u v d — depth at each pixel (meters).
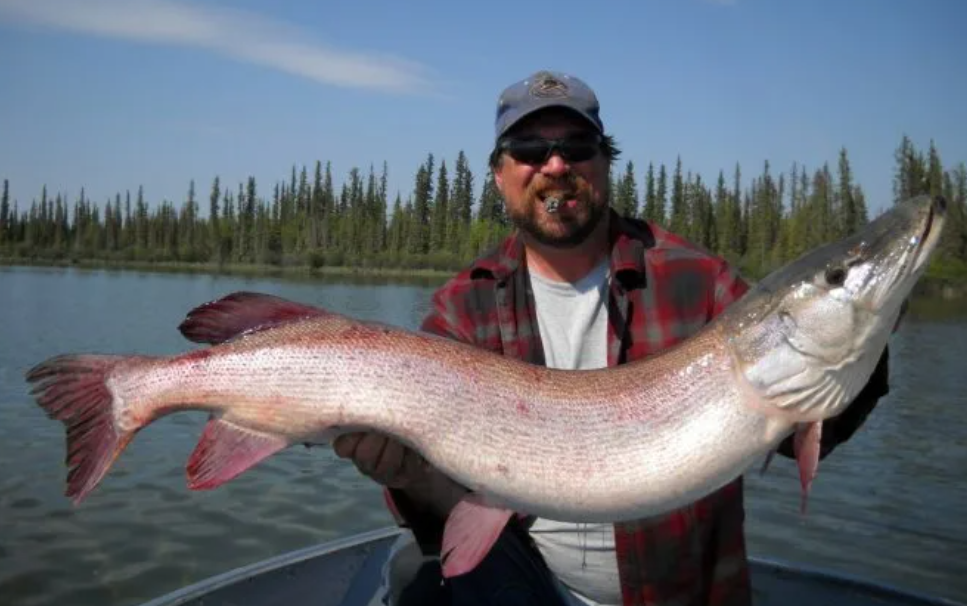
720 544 1.18
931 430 4.12
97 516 2.62
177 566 2.26
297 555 1.65
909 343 8.30
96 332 7.61
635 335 1.25
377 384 1.05
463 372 1.06
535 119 1.24
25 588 2.10
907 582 2.24
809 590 1.57
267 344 1.07
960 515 2.76
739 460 1.04
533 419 1.04
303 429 1.06
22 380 4.80
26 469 3.07
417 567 1.42
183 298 13.29
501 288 1.30
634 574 1.19
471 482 1.05
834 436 1.12
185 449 3.38
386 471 1.10
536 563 1.29
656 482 1.03
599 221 1.28
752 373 1.02
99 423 1.07
